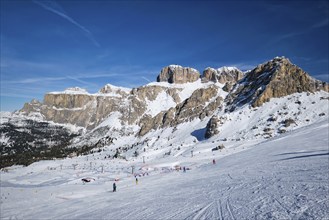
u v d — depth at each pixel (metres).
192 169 88.62
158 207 29.72
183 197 33.84
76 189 74.75
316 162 42.75
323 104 184.12
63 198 59.00
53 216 38.00
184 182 53.19
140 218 25.52
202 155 135.00
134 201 38.34
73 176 136.50
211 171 66.75
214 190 34.88
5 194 77.50
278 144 93.75
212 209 23.61
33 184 123.81
